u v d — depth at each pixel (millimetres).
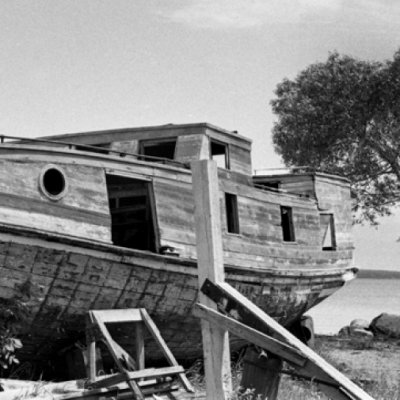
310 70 37562
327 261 22375
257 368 9992
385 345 25953
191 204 16016
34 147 13031
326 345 25547
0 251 12359
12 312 12555
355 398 8852
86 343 12852
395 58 35688
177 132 17250
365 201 38344
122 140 17625
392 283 176250
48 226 12969
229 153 18109
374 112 36031
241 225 18047
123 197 18188
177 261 15094
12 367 13938
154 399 11055
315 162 37062
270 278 18922
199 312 9883
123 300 14406
